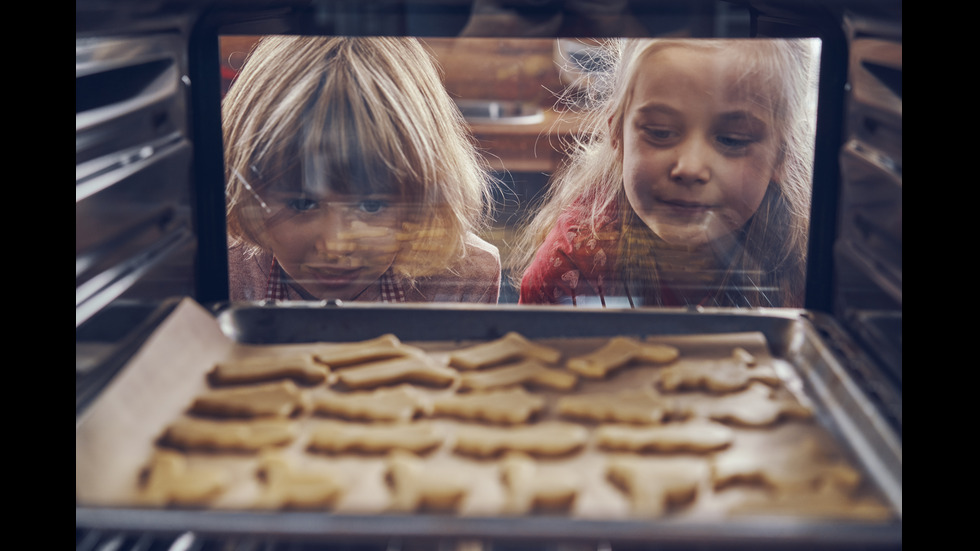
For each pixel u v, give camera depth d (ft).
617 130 3.76
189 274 3.19
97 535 1.81
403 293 3.91
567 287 3.92
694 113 3.55
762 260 3.61
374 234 3.76
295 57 3.53
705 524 1.80
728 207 3.65
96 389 2.38
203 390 2.67
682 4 2.99
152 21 2.79
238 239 3.68
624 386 2.74
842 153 3.06
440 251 3.87
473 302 3.98
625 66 3.65
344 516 1.85
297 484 2.08
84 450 2.14
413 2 3.00
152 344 2.60
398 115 3.63
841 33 2.97
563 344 3.01
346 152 3.62
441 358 2.93
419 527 1.81
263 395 2.60
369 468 2.28
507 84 3.76
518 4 2.99
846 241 3.06
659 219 3.76
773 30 3.01
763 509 2.03
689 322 3.04
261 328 3.05
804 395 2.67
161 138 2.97
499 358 2.86
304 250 3.75
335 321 3.07
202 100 3.20
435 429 2.45
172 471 2.15
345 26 3.07
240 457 2.33
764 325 3.01
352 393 2.69
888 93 2.61
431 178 3.74
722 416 2.53
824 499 2.07
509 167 3.88
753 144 3.53
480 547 1.78
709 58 3.45
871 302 2.79
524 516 1.85
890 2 2.52
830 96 3.06
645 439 2.36
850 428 2.40
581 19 3.00
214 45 3.16
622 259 3.84
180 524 1.83
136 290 2.72
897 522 1.90
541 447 2.35
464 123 3.78
